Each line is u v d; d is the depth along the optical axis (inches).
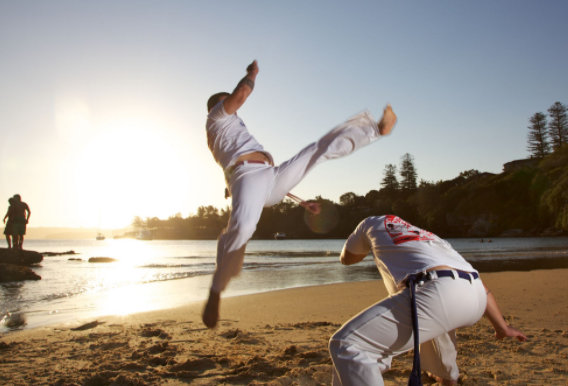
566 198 1968.5
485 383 146.2
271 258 1141.7
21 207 837.8
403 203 4783.5
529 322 242.4
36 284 500.7
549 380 148.0
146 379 153.4
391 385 147.6
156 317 279.9
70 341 215.3
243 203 109.5
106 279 560.1
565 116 4864.7
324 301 340.5
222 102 120.3
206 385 148.7
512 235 3540.8
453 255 104.0
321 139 122.3
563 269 576.7
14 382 150.9
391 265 104.3
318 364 167.6
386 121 126.1
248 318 271.9
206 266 815.7
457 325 98.6
